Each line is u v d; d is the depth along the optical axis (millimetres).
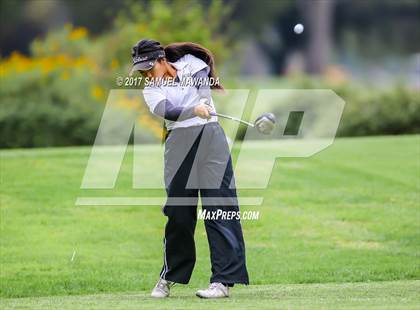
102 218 28484
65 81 47062
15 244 26172
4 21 126188
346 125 47562
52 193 30438
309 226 27875
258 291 20484
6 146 44438
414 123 47125
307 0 135500
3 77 47500
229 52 54906
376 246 26109
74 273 23953
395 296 18672
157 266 24672
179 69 18938
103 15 122688
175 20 51406
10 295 22094
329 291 20141
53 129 44719
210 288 18812
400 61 146500
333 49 148875
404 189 30938
